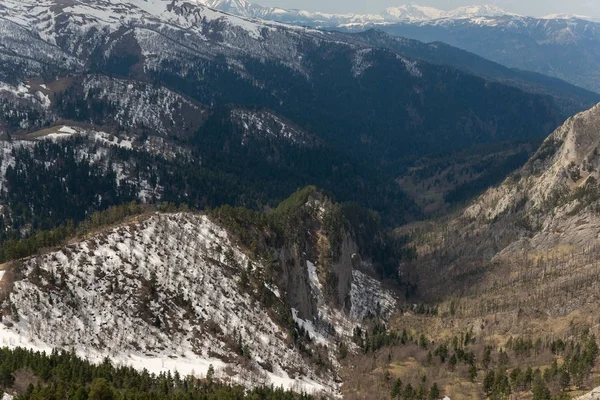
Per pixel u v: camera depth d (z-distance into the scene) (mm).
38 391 113625
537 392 158750
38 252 170625
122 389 129750
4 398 112625
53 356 130500
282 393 150125
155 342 161500
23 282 155500
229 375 158500
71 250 173625
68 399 115062
